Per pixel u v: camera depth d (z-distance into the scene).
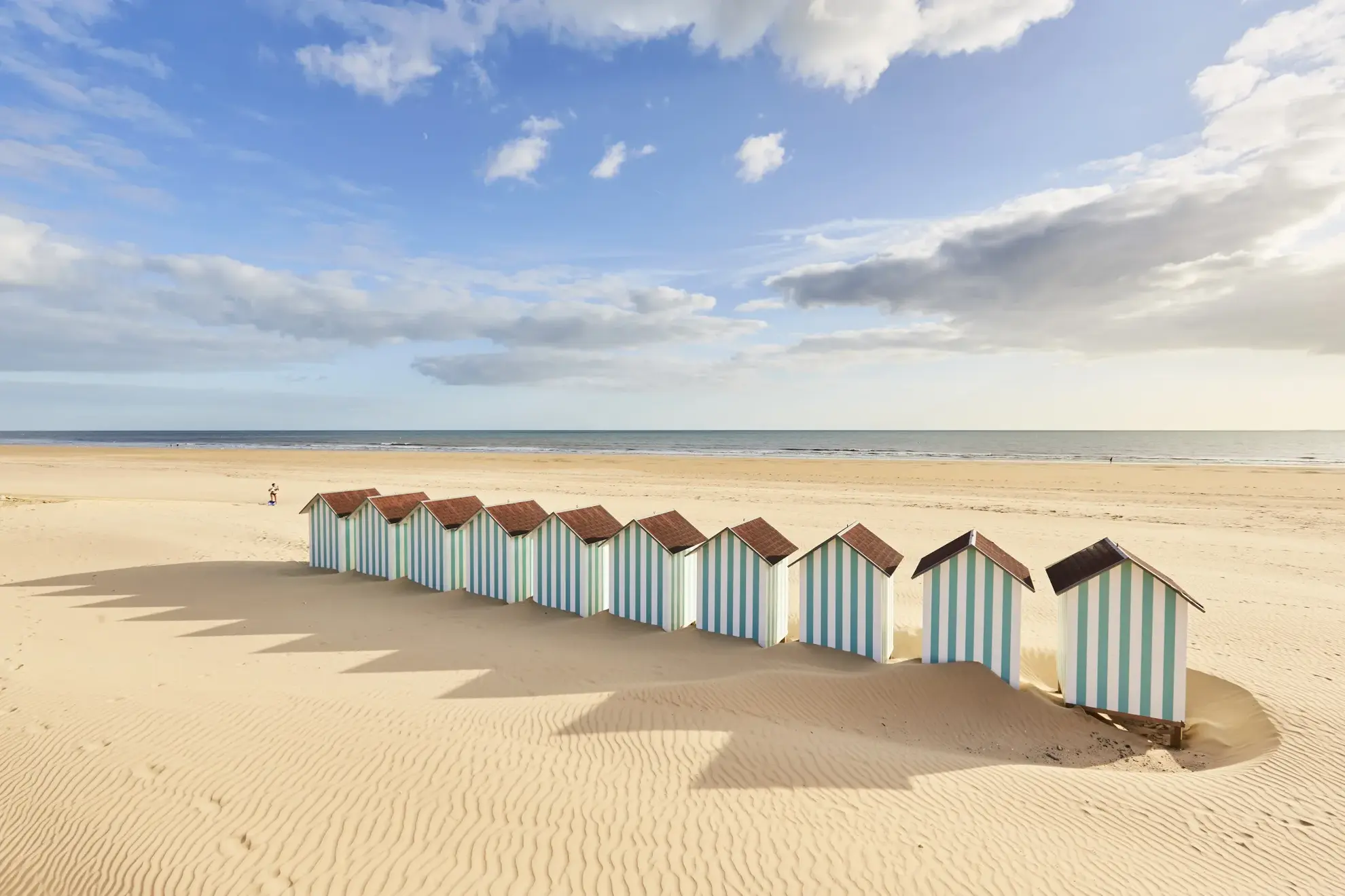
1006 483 42.81
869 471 53.41
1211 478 44.75
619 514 28.16
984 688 9.87
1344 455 84.12
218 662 10.94
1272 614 14.15
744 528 12.88
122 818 6.08
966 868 5.66
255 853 5.57
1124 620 9.34
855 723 9.13
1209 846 6.22
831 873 5.50
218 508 26.42
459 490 38.09
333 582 17.08
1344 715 9.11
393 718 8.30
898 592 16.75
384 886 5.20
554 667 10.94
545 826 6.02
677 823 6.13
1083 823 6.52
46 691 9.01
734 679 9.93
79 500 27.09
